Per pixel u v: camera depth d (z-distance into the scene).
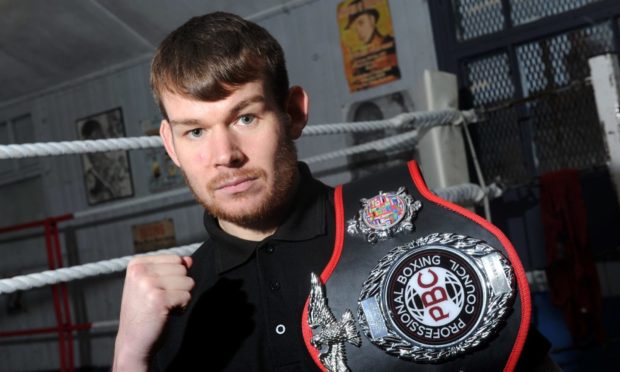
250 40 0.72
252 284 0.78
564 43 3.39
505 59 3.57
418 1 3.79
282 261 0.77
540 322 3.45
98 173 5.31
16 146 1.46
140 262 0.72
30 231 5.80
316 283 0.71
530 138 3.49
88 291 5.39
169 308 0.70
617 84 2.70
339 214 0.75
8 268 5.96
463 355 0.66
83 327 4.31
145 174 5.07
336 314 0.70
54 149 1.51
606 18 3.25
